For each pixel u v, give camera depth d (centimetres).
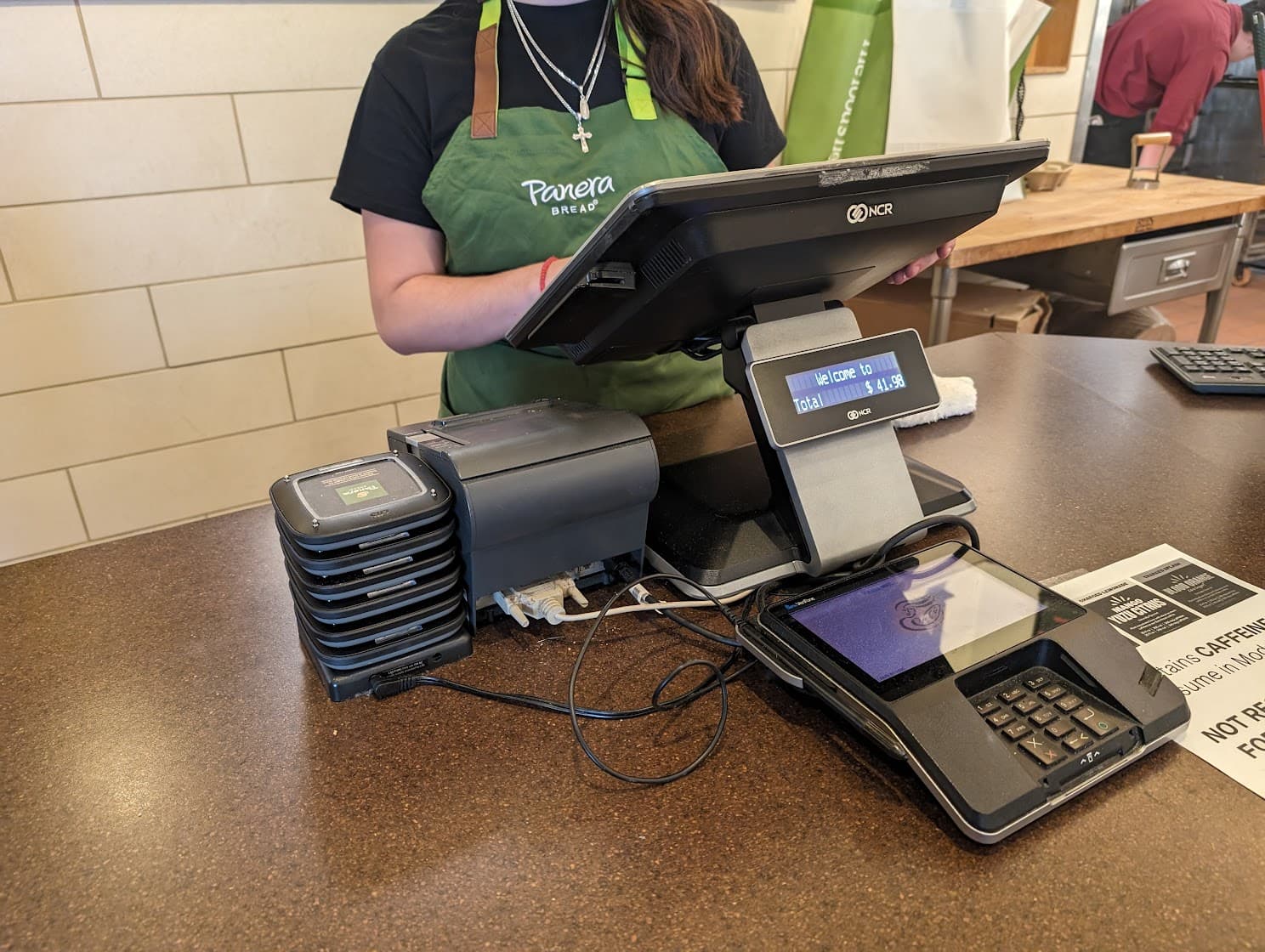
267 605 87
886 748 61
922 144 241
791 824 60
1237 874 55
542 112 112
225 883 57
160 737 69
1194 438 115
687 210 61
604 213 116
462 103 110
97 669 78
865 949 51
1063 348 151
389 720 71
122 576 92
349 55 198
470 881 56
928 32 230
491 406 127
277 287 208
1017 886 55
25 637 82
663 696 72
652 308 73
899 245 81
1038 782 58
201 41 183
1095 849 57
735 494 93
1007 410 126
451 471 74
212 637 82
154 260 194
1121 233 224
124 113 182
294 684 75
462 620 77
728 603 82
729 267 69
